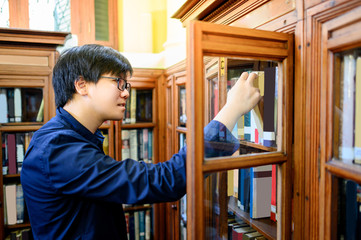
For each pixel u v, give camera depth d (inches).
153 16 105.9
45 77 76.4
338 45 21.0
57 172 27.9
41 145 29.5
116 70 33.4
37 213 30.7
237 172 39.4
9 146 76.7
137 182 26.8
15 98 77.5
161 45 104.9
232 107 28.8
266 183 36.6
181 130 73.5
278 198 28.4
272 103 29.6
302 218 25.8
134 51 105.3
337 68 22.1
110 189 26.9
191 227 22.8
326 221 22.7
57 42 74.5
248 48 24.3
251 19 33.9
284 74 26.9
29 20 93.4
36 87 76.9
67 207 29.9
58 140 29.3
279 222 28.2
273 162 26.5
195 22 21.8
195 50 21.7
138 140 97.4
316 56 23.8
